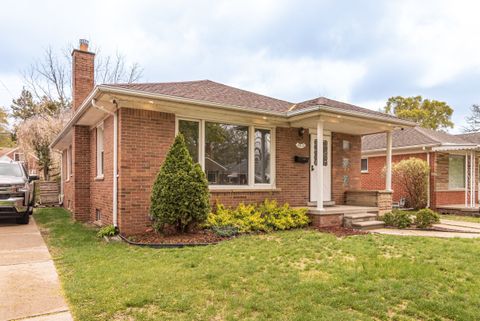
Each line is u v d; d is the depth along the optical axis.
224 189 8.59
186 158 7.08
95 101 7.31
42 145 22.22
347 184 11.25
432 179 13.80
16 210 8.83
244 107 8.38
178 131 8.10
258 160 9.41
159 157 7.77
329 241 6.66
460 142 15.16
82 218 10.41
